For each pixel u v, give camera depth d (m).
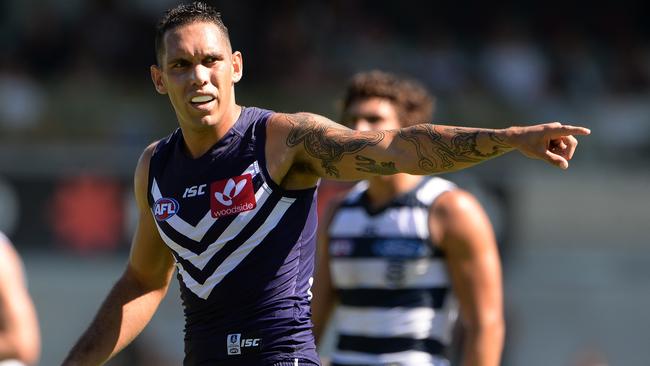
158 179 13.12
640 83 52.06
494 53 52.06
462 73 50.94
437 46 52.06
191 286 12.99
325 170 12.55
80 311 37.31
